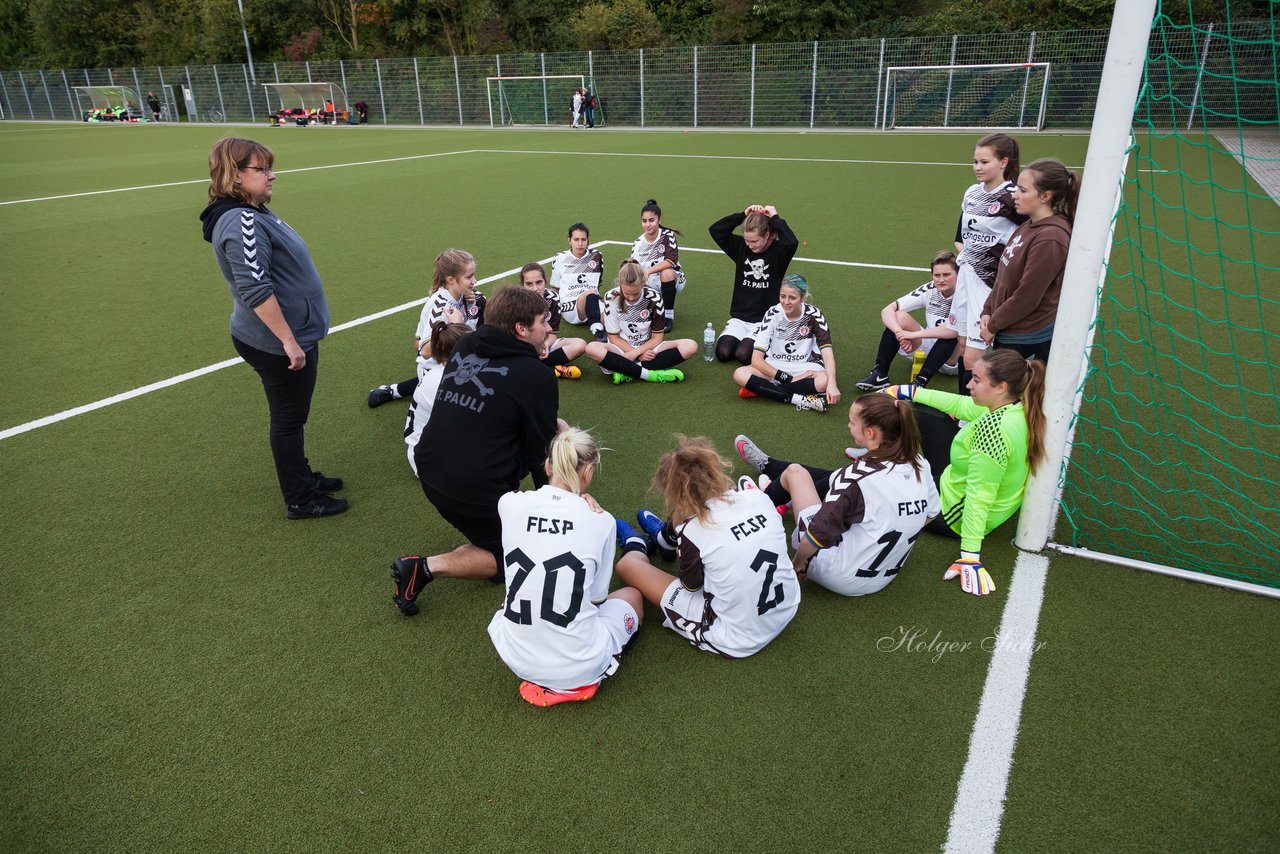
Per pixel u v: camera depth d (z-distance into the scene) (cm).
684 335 642
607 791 229
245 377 556
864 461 292
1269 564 329
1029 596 313
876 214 1079
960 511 342
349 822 221
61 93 4134
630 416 486
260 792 231
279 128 3170
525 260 874
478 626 303
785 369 502
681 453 266
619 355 522
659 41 3078
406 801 227
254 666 282
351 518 379
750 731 250
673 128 2717
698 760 239
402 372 565
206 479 417
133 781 236
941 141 2016
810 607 309
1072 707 257
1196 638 287
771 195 1245
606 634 264
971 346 429
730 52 2592
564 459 256
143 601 319
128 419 489
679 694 266
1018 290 360
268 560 346
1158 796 224
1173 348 575
